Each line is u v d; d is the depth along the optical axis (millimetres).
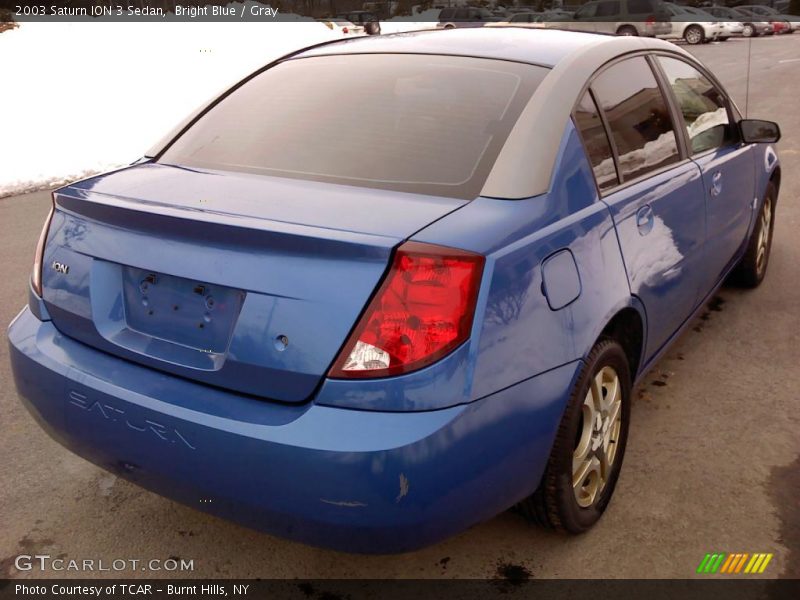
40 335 2557
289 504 2055
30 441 3381
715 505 2914
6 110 12320
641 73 3266
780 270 5414
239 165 2641
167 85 15523
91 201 2400
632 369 3094
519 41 3043
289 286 2061
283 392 2082
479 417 2092
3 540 2756
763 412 3582
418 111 2641
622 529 2787
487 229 2170
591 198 2607
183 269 2205
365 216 2164
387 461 1973
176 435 2168
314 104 2811
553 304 2309
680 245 3268
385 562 2643
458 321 2027
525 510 2613
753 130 4031
